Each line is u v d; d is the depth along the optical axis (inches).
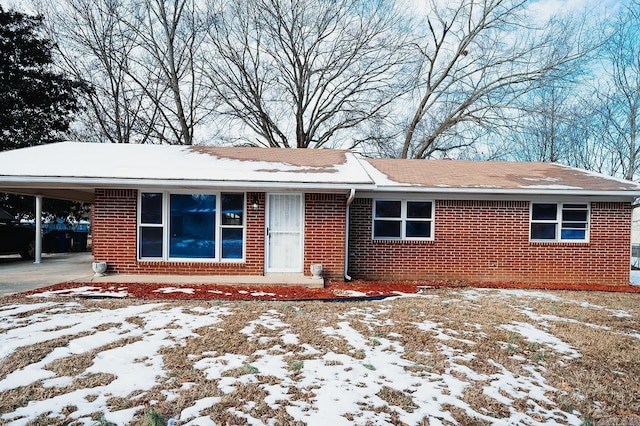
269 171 363.6
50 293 286.7
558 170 483.2
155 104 903.1
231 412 121.3
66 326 200.4
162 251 358.9
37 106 709.9
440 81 925.2
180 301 265.9
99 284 326.6
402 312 252.8
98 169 342.6
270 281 341.4
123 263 354.3
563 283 402.3
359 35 899.4
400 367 161.5
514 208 402.9
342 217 367.6
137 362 157.2
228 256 363.6
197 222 361.7
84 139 866.1
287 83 940.0
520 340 202.8
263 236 360.8
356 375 151.3
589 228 404.5
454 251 402.9
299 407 125.6
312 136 983.6
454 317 244.4
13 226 518.0
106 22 842.8
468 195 401.4
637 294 352.2
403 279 400.8
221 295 292.8
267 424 115.6
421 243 401.7
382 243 400.5
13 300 260.7
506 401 136.9
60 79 733.9
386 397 134.6
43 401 124.3
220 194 361.4
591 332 221.8
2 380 138.2
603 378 160.6
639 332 225.9
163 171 346.3
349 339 193.6
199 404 125.3
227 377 145.8
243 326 208.1
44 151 406.0
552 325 235.3
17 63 695.7
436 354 178.2
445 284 381.1
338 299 288.8
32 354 161.3
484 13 852.0
